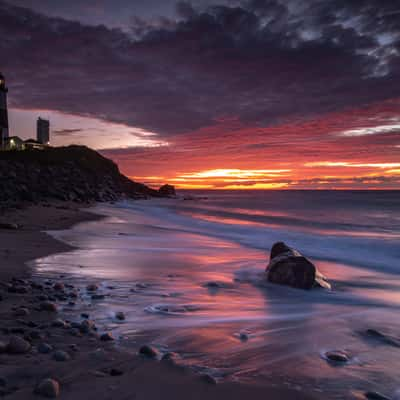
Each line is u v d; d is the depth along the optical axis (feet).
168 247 40.63
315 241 56.03
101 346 11.08
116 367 9.42
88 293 18.54
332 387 9.30
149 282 22.26
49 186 139.03
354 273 32.50
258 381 9.33
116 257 31.17
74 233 46.91
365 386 9.54
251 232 67.77
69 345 10.90
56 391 7.69
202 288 21.83
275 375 9.87
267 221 92.94
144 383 8.55
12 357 9.61
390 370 10.73
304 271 24.16
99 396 7.75
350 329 15.17
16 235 40.37
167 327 13.78
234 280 25.32
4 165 153.89
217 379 9.25
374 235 64.18
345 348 12.62
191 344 12.00
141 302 17.42
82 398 7.61
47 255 29.78
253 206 181.88
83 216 75.20
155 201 204.95
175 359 10.30
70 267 25.52
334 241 56.08
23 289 17.83
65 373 8.85
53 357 9.75
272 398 8.33
